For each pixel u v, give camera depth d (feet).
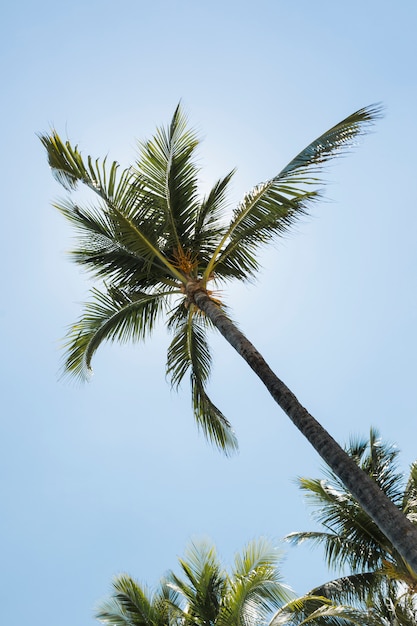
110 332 37.50
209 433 37.42
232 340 29.48
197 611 40.40
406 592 40.47
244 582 35.70
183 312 37.91
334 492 44.88
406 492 43.45
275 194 33.37
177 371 38.14
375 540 43.52
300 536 45.57
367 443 46.93
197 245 37.04
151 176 35.70
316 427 23.56
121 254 36.35
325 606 36.19
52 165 32.68
